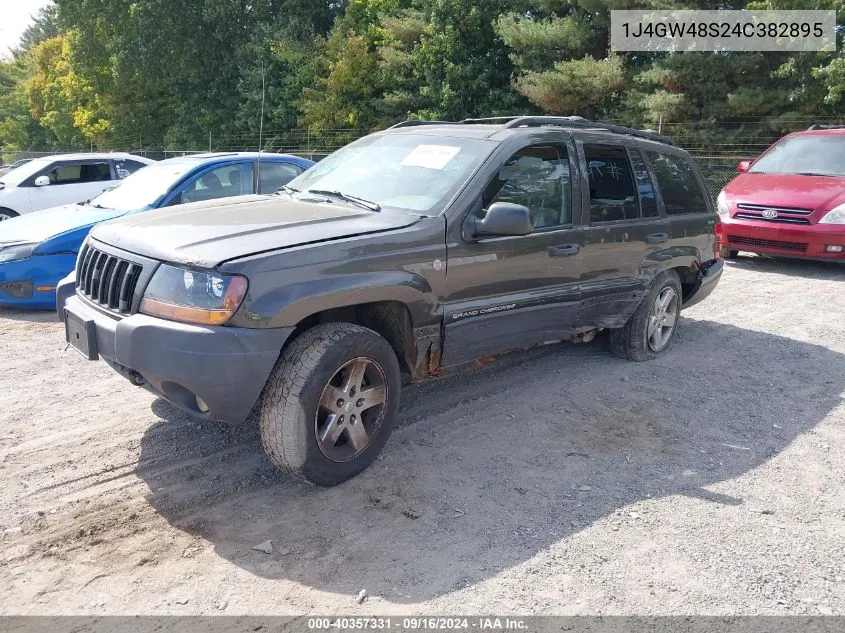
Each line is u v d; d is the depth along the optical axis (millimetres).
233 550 3223
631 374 5688
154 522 3434
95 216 7520
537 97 20703
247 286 3336
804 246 9828
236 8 31516
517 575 3076
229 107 32719
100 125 39344
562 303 4969
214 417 3469
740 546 3346
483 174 4355
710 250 6535
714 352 6375
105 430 4453
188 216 4125
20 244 7199
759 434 4656
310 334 3625
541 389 5316
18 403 4875
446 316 4176
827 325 7449
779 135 18547
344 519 3492
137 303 3551
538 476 3977
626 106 20422
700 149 19016
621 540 3361
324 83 28031
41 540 3262
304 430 3523
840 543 3402
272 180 8469
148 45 32312
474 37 24312
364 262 3717
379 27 27812
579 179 5051
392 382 3934
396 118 26688
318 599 2896
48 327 6871
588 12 21266
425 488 3803
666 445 4441
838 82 15789
